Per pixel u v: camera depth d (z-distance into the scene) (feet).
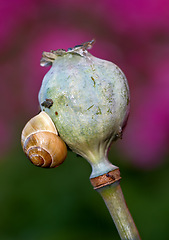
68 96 1.29
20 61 2.62
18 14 2.63
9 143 2.68
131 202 2.56
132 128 2.55
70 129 1.31
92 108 1.29
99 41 2.62
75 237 2.50
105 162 1.32
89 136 1.30
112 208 1.30
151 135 2.52
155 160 2.54
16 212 2.64
